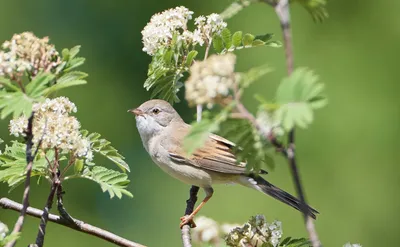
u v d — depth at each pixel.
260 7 16.80
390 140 16.11
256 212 14.56
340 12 17.45
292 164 4.32
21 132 6.02
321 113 16.36
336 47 17.03
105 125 17.00
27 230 14.27
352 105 16.44
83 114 16.94
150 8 17.92
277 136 4.48
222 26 7.49
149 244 15.48
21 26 17.73
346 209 15.86
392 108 16.33
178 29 7.77
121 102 17.30
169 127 9.09
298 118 4.25
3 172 6.46
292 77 4.38
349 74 16.73
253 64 16.20
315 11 5.23
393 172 15.89
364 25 17.33
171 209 15.72
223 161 8.48
